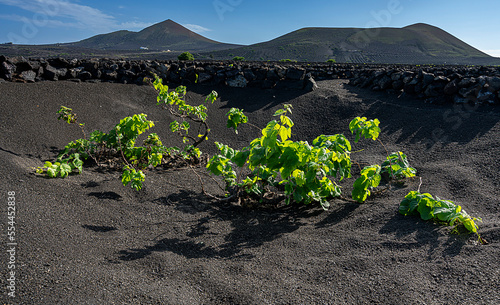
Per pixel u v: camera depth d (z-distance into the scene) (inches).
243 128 286.0
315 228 116.1
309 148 106.3
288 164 106.0
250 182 130.1
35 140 202.5
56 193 129.3
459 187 139.9
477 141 192.9
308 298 74.7
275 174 133.7
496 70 310.2
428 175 157.8
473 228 95.5
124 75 346.9
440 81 281.4
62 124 237.5
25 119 225.0
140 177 134.7
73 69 322.3
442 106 268.2
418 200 113.1
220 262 93.1
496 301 67.5
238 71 364.8
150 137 180.5
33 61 304.0
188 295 75.6
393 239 99.7
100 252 92.4
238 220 125.6
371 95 319.6
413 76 304.3
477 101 254.7
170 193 148.2
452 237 96.0
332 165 114.7
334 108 297.6
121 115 281.9
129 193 143.6
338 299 73.9
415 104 282.2
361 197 128.6
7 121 214.8
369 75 359.3
